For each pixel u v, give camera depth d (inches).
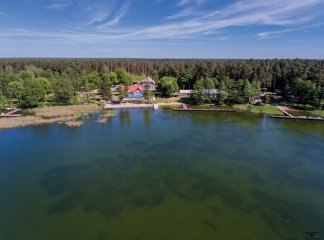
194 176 1606.8
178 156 1905.8
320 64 5068.9
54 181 1541.6
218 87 3875.5
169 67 5708.7
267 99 3742.6
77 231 1117.1
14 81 4097.0
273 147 2075.5
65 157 1887.3
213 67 4810.5
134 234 1099.3
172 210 1267.2
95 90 5093.5
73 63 7224.4
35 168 1707.7
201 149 2039.9
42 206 1295.5
